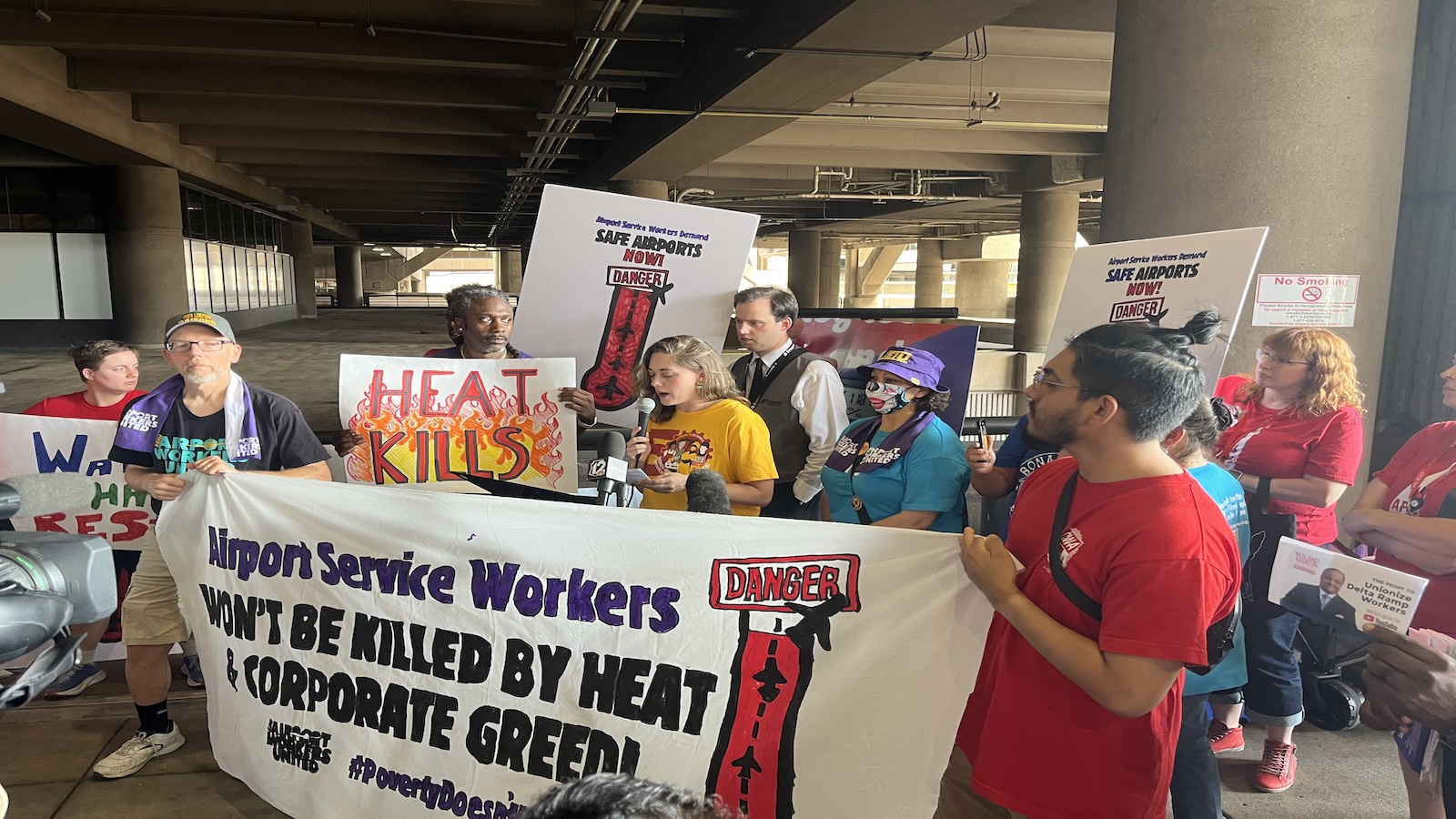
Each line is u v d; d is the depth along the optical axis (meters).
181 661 3.76
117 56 13.09
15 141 17.98
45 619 1.32
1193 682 2.27
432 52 11.73
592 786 0.83
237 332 25.64
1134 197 4.06
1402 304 4.12
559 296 4.04
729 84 10.77
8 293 19.31
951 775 2.07
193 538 2.59
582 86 12.36
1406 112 3.66
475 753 2.27
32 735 3.11
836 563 2.00
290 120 16.03
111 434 3.55
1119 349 1.58
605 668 2.17
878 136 18.80
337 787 2.41
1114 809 1.69
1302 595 2.16
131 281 19.17
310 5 10.43
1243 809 2.72
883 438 2.80
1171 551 1.53
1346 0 3.50
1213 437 2.29
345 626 2.41
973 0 7.61
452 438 3.37
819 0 8.19
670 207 3.96
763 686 2.06
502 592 2.25
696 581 2.10
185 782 2.83
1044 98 15.67
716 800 0.89
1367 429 3.75
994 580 1.73
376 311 42.81
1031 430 1.72
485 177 23.64
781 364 3.56
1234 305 2.44
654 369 3.07
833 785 2.00
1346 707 3.14
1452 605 2.35
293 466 2.84
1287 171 3.60
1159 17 3.87
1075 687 1.70
